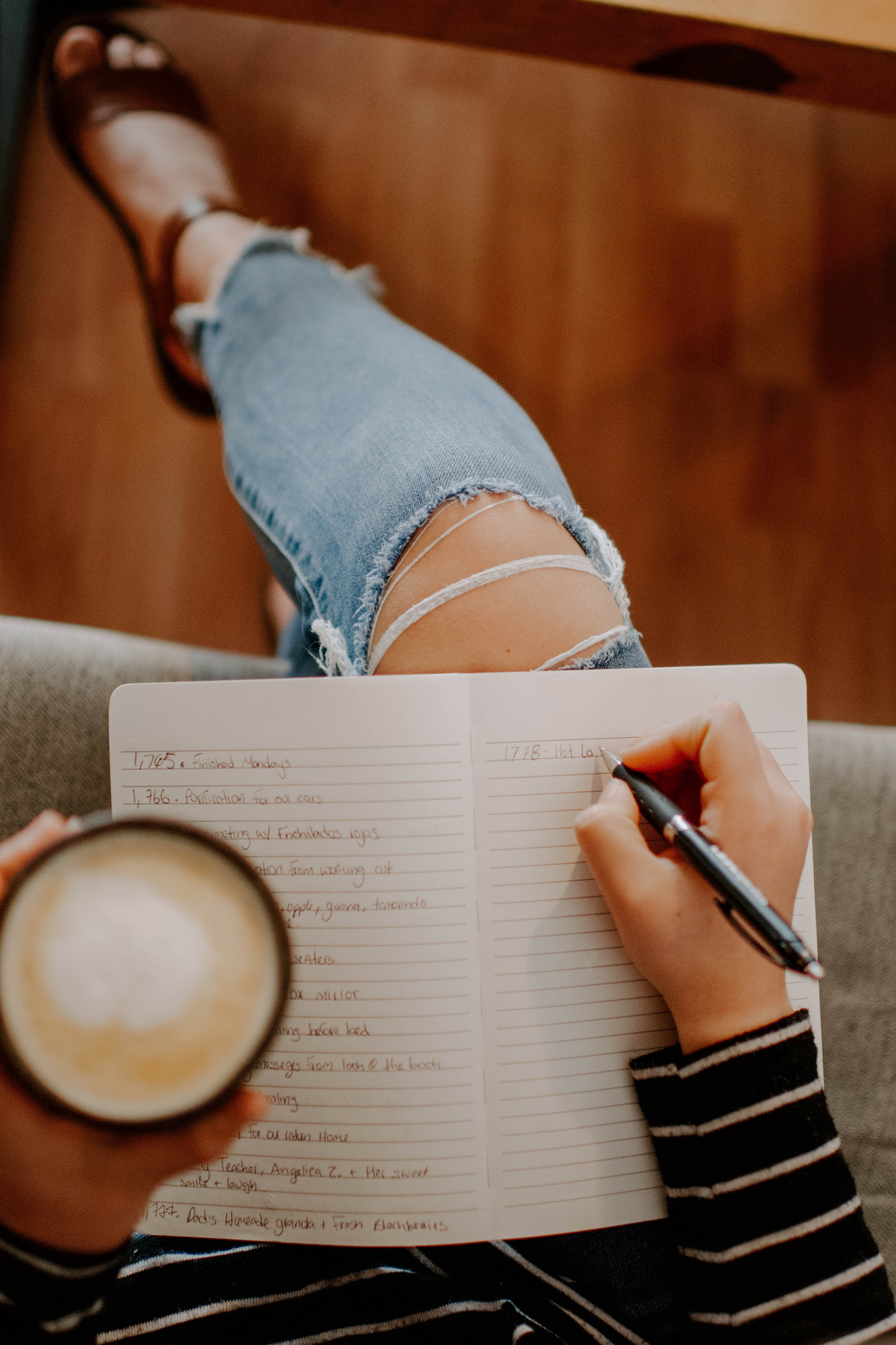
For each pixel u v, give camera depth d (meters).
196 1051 0.25
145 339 1.05
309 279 0.73
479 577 0.49
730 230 1.14
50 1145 0.29
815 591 1.11
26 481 1.04
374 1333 0.47
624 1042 0.46
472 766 0.46
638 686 0.47
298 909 0.46
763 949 0.39
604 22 0.60
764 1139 0.42
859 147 1.17
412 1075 0.46
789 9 0.60
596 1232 0.51
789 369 1.13
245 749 0.47
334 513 0.55
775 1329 0.41
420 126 1.10
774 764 0.46
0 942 0.25
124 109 0.93
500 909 0.46
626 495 1.10
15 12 0.97
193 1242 0.50
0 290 1.03
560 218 1.12
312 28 1.09
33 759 0.59
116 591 1.04
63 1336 0.33
